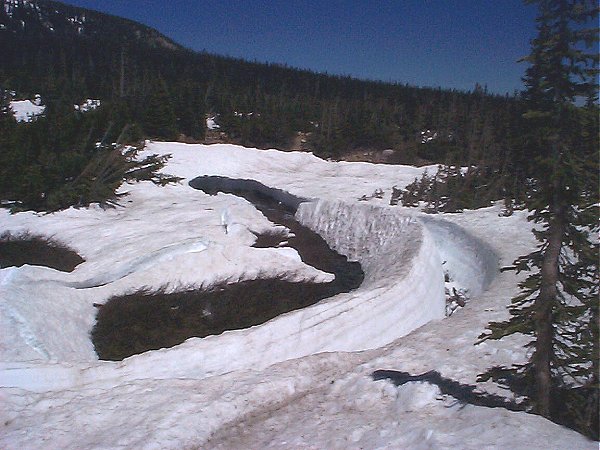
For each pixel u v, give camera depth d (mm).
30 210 22578
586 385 6926
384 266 17781
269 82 89312
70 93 55594
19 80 58531
